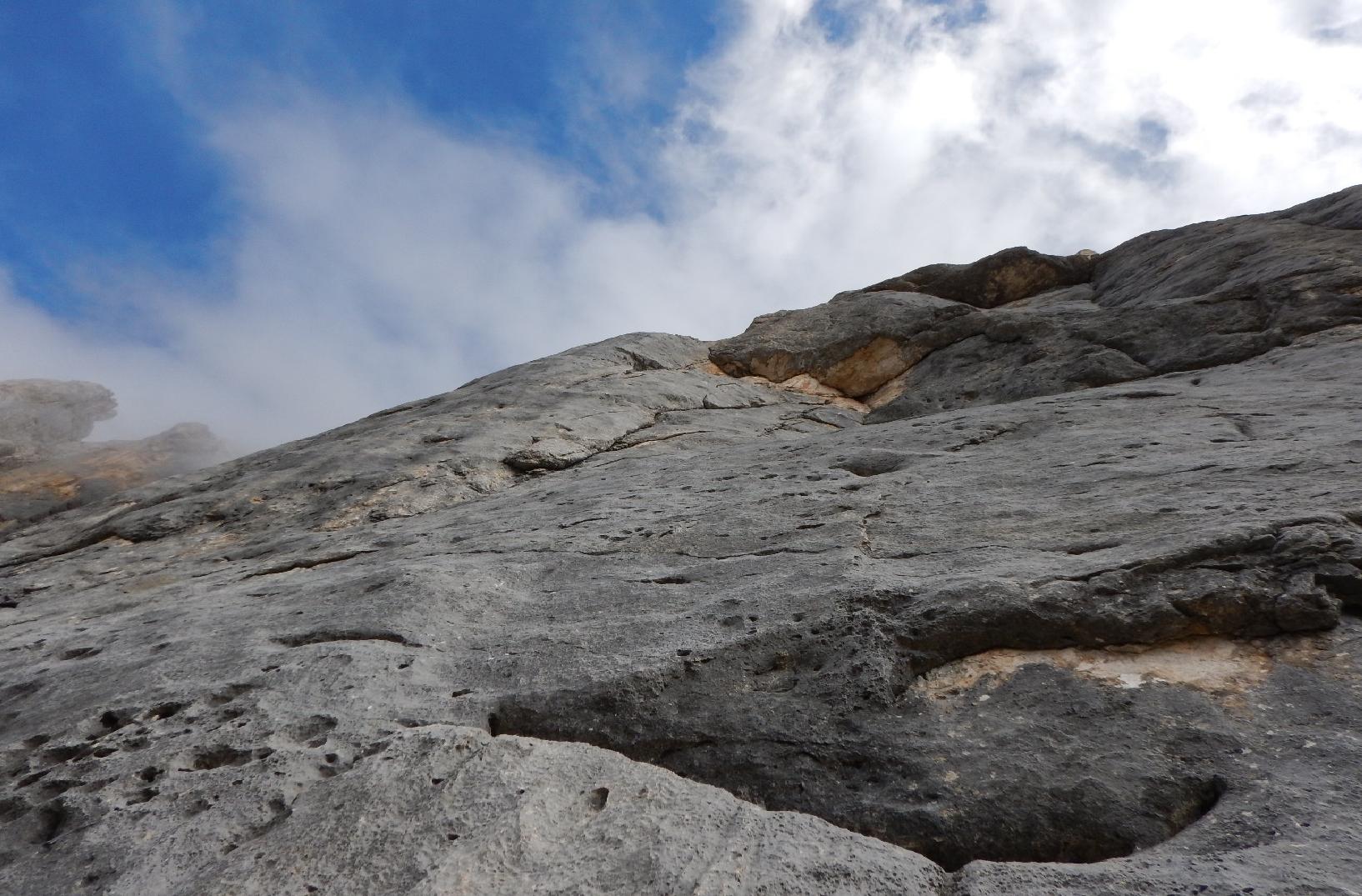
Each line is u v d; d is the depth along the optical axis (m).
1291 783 2.79
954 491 6.55
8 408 36.12
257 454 14.97
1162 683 3.56
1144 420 8.17
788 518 6.60
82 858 3.29
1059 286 20.92
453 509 10.24
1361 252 12.39
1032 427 8.83
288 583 7.27
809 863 2.68
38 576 10.03
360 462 12.50
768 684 4.09
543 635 4.96
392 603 5.68
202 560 9.65
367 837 3.03
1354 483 4.84
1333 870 2.30
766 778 3.44
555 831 3.00
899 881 2.59
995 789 3.07
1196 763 3.03
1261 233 14.85
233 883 2.90
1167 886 2.38
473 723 4.04
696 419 15.24
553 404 14.79
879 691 3.79
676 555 6.23
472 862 2.82
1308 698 3.28
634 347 18.70
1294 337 11.31
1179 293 14.91
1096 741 3.24
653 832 2.90
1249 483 5.32
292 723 4.12
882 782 3.26
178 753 4.02
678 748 3.73
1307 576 3.86
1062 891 2.45
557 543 6.97
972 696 3.71
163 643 5.83
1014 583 4.24
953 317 17.80
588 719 3.96
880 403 17.00
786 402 17.42
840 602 4.52
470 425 13.80
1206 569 4.12
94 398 40.16
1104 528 5.05
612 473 10.58
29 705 5.13
